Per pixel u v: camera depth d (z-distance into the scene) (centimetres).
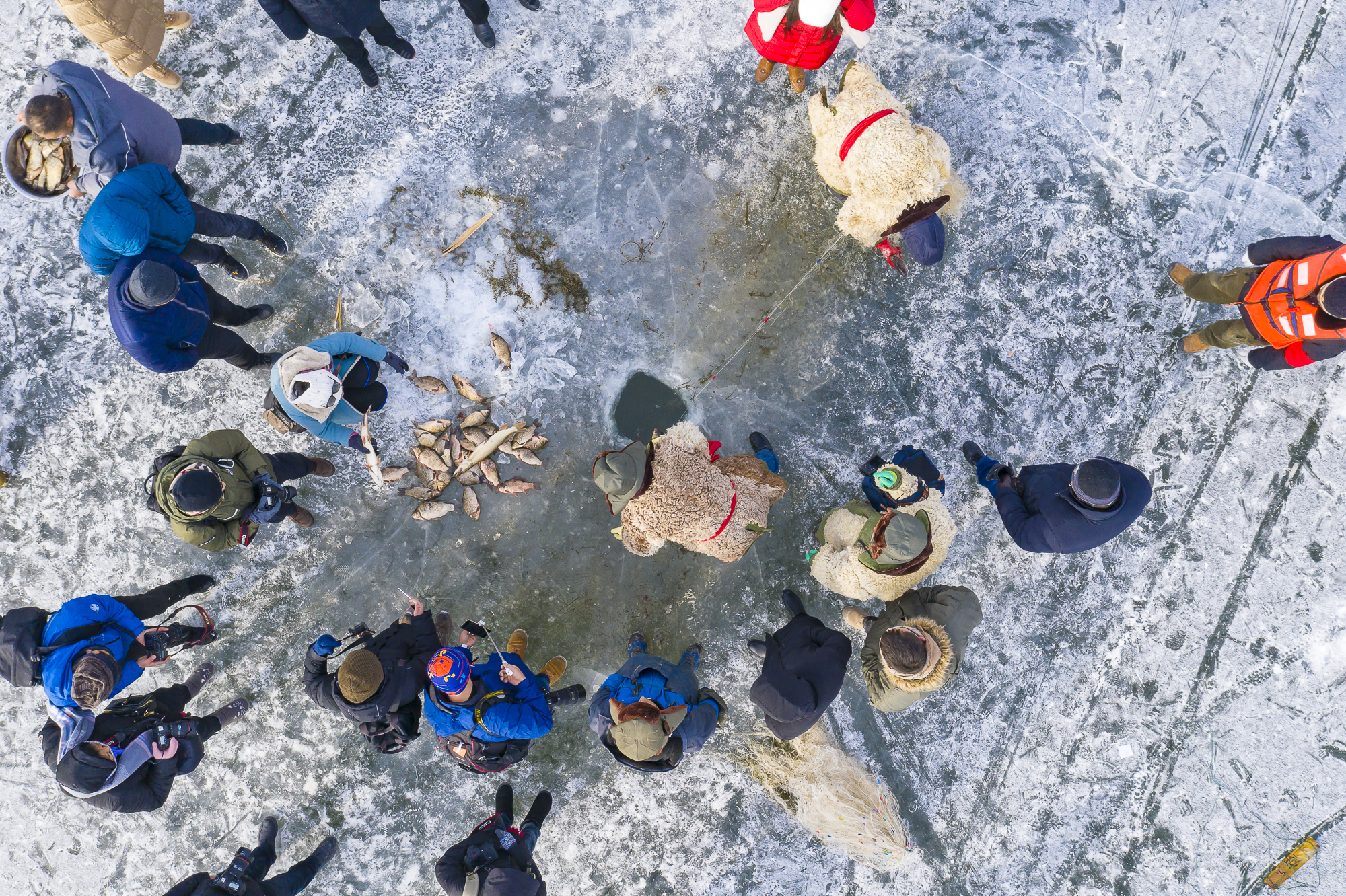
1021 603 579
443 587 579
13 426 578
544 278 580
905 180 438
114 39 482
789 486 580
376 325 578
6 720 573
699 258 581
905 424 580
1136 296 575
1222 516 574
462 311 579
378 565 579
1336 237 569
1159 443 576
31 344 577
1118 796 579
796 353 582
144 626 504
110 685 445
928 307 579
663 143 579
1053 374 577
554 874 577
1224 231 573
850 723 584
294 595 579
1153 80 573
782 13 447
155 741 479
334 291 579
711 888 580
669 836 579
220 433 469
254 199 578
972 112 577
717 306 580
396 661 479
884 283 579
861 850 572
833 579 491
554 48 577
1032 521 475
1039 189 577
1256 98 571
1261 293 467
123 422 576
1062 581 578
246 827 575
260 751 576
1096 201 576
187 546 576
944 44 575
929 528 448
